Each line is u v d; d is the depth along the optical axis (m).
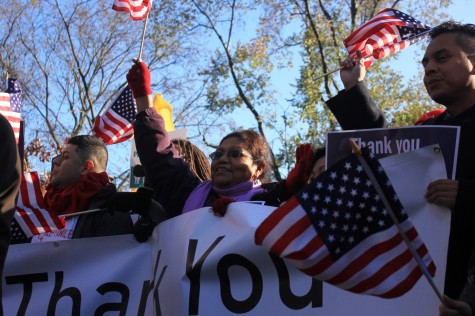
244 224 3.76
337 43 21.52
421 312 3.36
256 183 4.30
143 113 4.39
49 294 4.07
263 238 3.09
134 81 4.45
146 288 4.06
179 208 4.27
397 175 3.46
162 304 3.87
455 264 3.48
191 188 4.30
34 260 4.11
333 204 3.12
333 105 4.25
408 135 3.63
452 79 3.73
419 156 3.46
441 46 3.77
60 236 4.48
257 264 3.70
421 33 4.96
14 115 4.94
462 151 3.62
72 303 4.05
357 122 4.20
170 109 6.42
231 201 3.87
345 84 4.37
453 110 3.80
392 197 3.13
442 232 3.37
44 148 11.54
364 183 3.14
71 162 4.74
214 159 4.26
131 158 6.80
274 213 3.12
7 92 5.31
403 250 3.11
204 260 3.76
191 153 5.12
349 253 3.08
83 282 4.09
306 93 20.58
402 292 3.08
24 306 4.05
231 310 3.67
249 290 3.68
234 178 4.20
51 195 4.76
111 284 4.08
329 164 3.71
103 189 4.57
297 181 3.98
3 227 2.84
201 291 3.73
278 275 3.66
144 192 4.24
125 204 4.48
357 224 3.11
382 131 3.68
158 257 4.02
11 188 2.88
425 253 3.13
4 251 2.84
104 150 4.89
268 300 3.64
